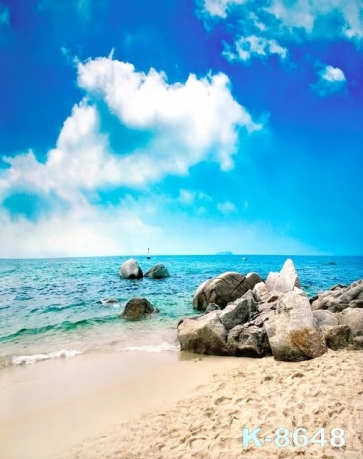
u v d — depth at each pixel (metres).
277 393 6.77
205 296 18.48
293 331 9.12
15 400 7.61
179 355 10.67
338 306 12.67
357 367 7.59
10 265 67.44
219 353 10.40
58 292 24.59
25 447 5.76
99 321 15.74
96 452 5.47
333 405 5.86
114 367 9.67
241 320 11.88
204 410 6.50
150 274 35.78
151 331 14.05
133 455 5.27
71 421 6.61
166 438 5.66
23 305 19.44
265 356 9.85
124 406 7.16
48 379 8.84
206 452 5.09
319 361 8.36
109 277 36.12
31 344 12.19
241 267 62.44
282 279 17.23
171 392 7.75
